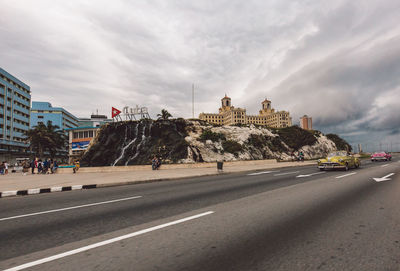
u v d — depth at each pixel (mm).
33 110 97625
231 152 49188
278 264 2342
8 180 13953
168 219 4176
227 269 2248
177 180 12734
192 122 55406
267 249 2744
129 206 5473
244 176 13289
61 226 3900
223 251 2705
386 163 22672
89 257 2604
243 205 5242
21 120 71375
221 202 5664
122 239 3172
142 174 16469
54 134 57469
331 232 3314
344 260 2424
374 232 3291
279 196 6273
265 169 19875
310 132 70188
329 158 15141
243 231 3424
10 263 2488
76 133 66938
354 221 3836
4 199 7570
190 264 2379
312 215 4262
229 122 142875
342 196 6102
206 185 9430
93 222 4098
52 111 100250
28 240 3230
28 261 2535
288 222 3846
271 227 3592
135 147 49125
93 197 7145
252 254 2605
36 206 5895
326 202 5391
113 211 4965
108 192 8289
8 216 4797
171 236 3256
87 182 11531
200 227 3652
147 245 2932
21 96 71750
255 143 53969
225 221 3965
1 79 61969
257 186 8484
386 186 7715
